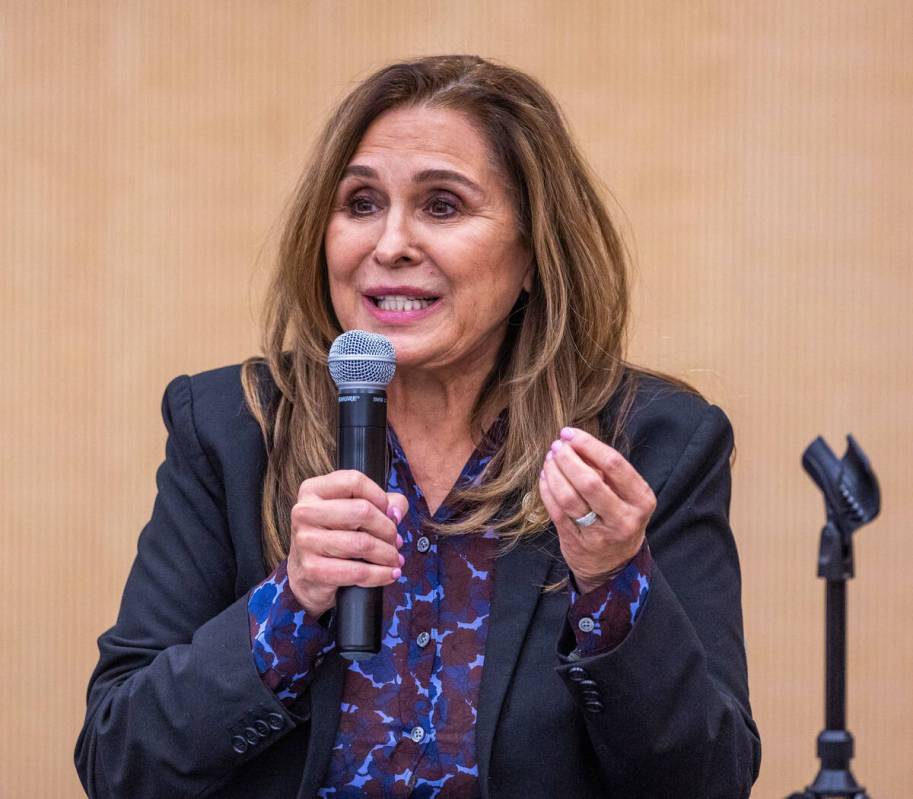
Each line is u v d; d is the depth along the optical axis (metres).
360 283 9.58
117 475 24.41
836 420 23.53
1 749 23.95
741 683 9.47
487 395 10.03
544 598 9.38
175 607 9.62
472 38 24.12
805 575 23.31
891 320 23.62
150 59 24.77
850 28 23.91
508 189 9.71
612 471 8.16
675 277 23.86
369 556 8.09
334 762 9.12
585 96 24.03
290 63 24.61
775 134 23.91
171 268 24.62
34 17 24.69
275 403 10.09
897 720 23.09
